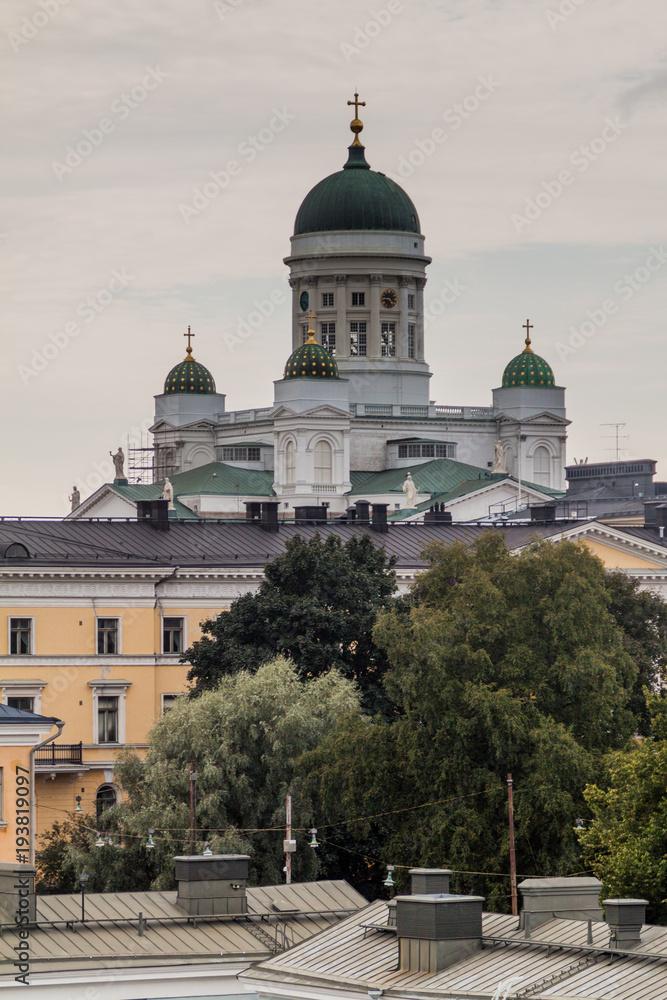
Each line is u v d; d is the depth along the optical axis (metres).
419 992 151.88
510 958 156.75
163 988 168.00
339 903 189.62
